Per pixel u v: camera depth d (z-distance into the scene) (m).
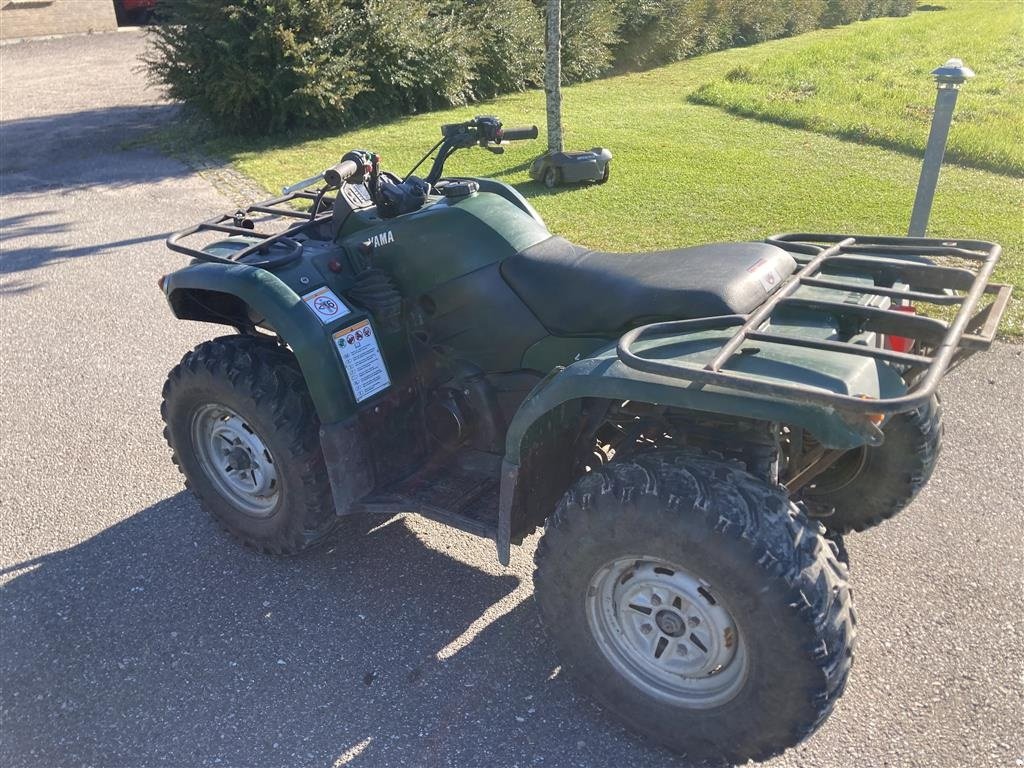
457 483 3.44
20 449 4.75
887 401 2.02
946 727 2.79
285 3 12.09
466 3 15.24
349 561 3.74
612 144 11.42
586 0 16.81
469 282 3.30
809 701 2.36
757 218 8.09
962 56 20.50
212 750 2.81
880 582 3.46
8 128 13.80
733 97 14.46
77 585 3.64
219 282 3.38
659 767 2.71
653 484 2.46
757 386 2.15
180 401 3.70
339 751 2.78
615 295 2.94
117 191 10.11
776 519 2.36
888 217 8.05
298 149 11.80
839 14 29.78
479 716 2.91
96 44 24.39
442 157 3.66
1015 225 7.75
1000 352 5.38
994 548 3.65
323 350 3.24
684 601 2.57
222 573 3.69
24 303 6.91
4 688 3.11
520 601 3.46
